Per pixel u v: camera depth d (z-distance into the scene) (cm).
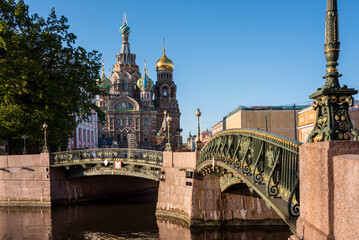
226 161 1301
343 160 464
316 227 535
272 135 849
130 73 13288
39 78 2698
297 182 708
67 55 2939
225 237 1641
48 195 2539
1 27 2511
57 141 3102
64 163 2533
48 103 2853
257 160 972
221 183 1784
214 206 1811
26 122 2680
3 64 2539
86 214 2278
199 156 1841
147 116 11888
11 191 2606
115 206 2589
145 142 11781
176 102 13150
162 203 2109
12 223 2041
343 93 524
